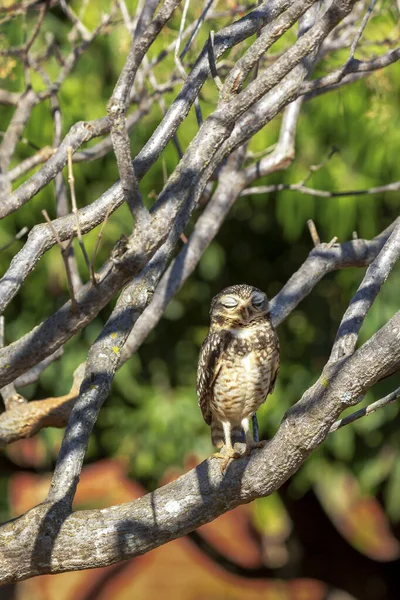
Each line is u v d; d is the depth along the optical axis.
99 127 7.11
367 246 8.40
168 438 16.25
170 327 17.31
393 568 20.77
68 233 5.68
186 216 5.75
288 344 16.80
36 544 5.51
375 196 14.92
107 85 14.66
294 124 9.04
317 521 20.77
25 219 14.77
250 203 16.58
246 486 5.55
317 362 16.73
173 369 17.12
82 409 5.86
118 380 16.23
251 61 5.38
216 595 19.16
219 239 17.30
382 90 10.74
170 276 8.70
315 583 20.55
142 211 4.96
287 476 5.53
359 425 15.71
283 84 5.97
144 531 5.56
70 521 5.55
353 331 5.95
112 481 17.41
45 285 15.52
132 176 4.86
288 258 17.64
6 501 17.86
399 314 4.93
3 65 10.24
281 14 5.47
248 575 19.95
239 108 5.28
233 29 5.77
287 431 5.31
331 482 17.47
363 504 19.89
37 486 18.11
